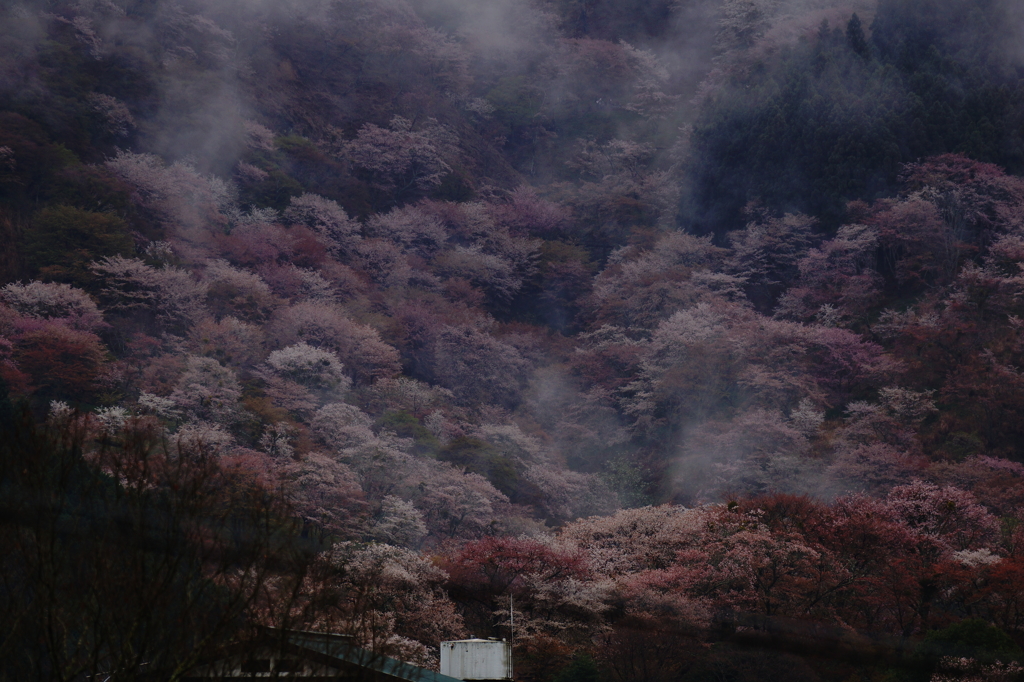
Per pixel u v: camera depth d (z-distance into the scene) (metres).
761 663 25.45
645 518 38.88
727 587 30.36
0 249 56.84
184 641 8.23
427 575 29.42
